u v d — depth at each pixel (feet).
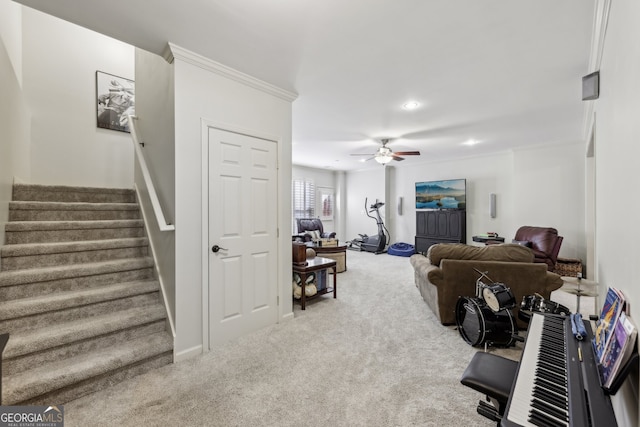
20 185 9.46
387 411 5.62
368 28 6.73
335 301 12.41
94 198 10.95
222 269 8.46
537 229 16.44
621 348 2.99
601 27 6.09
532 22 6.53
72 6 5.97
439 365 7.30
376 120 13.56
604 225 6.48
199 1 5.83
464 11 6.17
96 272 7.93
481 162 21.89
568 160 17.11
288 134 10.43
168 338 7.50
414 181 26.17
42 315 6.66
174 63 7.52
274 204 9.95
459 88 10.05
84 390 6.04
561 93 10.44
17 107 9.59
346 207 31.32
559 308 7.39
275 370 7.04
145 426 5.20
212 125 8.25
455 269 9.60
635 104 3.49
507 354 7.84
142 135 10.22
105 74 13.20
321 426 5.23
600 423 2.48
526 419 2.68
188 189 7.75
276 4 5.93
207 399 5.95
